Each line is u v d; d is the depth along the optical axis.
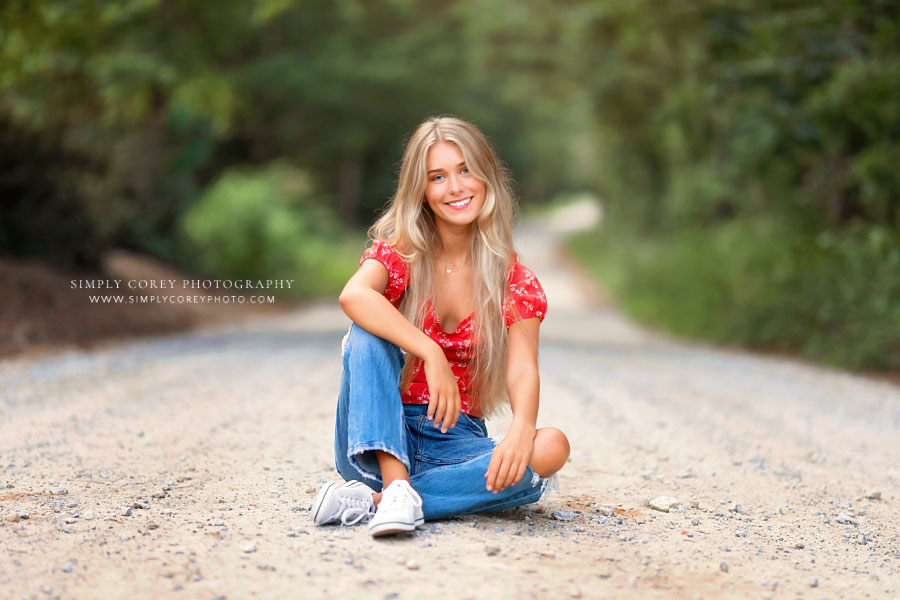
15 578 2.77
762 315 15.79
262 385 8.35
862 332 12.23
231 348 12.41
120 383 8.20
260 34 32.53
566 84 32.34
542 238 68.38
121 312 15.35
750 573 3.11
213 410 6.74
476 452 3.53
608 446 5.71
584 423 6.63
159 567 2.91
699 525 3.79
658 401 8.02
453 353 3.60
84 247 17.64
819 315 13.52
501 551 3.15
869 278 13.34
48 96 16.67
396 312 3.35
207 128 30.41
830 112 13.02
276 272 28.58
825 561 3.35
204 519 3.56
